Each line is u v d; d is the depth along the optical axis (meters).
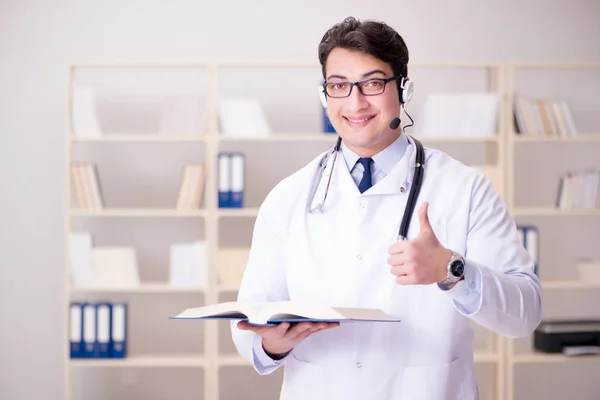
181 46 4.30
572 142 4.43
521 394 4.42
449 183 1.70
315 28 4.32
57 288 4.32
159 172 4.35
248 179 4.36
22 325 4.32
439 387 1.64
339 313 1.45
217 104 3.95
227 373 4.36
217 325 3.92
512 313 1.50
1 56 4.27
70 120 3.88
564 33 4.40
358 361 1.65
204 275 3.94
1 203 4.30
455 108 3.93
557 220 4.45
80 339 3.88
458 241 1.67
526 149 4.42
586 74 4.42
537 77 4.40
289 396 1.74
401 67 1.64
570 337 4.02
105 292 4.33
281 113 4.35
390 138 1.72
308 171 1.81
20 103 4.29
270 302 1.72
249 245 4.35
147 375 4.36
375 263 1.67
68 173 3.87
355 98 1.60
